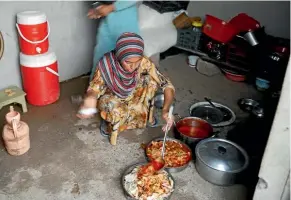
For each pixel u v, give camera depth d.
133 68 2.17
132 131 2.57
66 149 2.34
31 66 2.62
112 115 2.32
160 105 2.89
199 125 2.54
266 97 3.23
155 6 3.48
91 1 3.12
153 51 3.26
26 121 2.61
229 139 2.49
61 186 2.04
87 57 3.39
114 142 2.40
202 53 3.79
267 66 3.20
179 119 2.75
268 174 1.61
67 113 2.75
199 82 3.47
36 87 2.71
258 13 3.79
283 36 3.72
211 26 3.56
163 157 2.18
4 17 2.60
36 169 2.15
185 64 3.86
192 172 2.19
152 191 1.89
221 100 3.13
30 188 2.01
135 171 2.04
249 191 2.07
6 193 1.96
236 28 3.47
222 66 3.65
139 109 2.48
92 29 3.29
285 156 1.52
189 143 2.35
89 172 2.15
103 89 2.37
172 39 3.57
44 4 2.81
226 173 2.02
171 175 2.05
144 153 2.34
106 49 2.80
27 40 2.56
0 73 2.75
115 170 2.18
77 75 3.38
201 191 2.05
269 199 1.68
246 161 2.09
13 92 2.69
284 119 1.45
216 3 4.05
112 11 2.60
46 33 2.64
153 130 2.60
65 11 2.99
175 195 2.02
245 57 3.45
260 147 2.39
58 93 2.92
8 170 2.12
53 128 2.55
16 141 2.18
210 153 2.13
